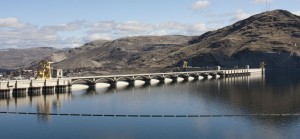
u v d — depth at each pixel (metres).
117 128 120.75
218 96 199.88
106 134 113.81
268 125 123.69
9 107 157.25
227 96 199.62
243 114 141.62
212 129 119.06
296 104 167.50
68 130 118.56
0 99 178.62
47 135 113.00
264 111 148.88
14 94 191.25
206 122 128.62
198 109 155.00
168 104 170.00
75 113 145.75
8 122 129.50
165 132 115.69
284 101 178.12
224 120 131.38
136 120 132.00
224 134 113.12
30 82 197.62
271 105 165.00
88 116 139.38
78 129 119.75
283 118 134.12
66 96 196.00
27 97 188.25
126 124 126.06
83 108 157.50
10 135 113.06
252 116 138.00
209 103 172.62
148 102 176.25
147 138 109.56
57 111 150.00
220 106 162.88
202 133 114.38
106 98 190.12
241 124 125.25
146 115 140.50
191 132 115.38
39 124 126.50
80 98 188.50
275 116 137.88
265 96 198.62
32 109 153.62
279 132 115.06
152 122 129.12
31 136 112.00
